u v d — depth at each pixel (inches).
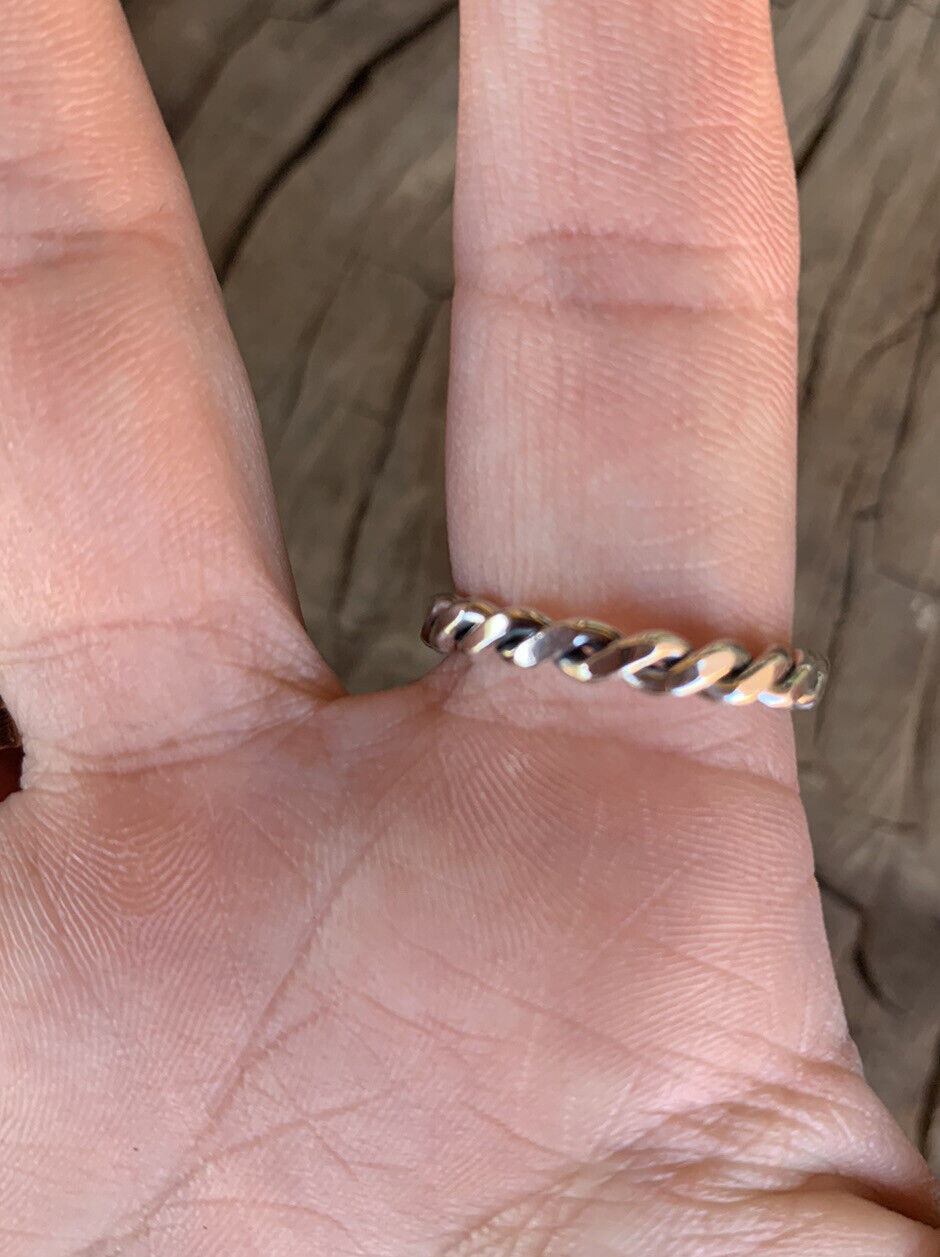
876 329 4.0
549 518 2.7
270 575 2.8
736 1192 2.6
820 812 4.0
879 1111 2.7
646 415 2.6
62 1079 2.6
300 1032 2.6
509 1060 2.6
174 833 2.6
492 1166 2.6
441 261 3.8
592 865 2.6
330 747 2.7
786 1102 2.6
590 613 2.7
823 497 4.0
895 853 4.0
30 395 2.5
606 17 2.5
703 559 2.6
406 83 3.8
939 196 4.0
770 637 2.7
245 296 3.8
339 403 3.8
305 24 3.8
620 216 2.6
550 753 2.7
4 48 2.5
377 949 2.6
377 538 3.8
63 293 2.5
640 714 2.7
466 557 2.8
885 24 4.0
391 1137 2.6
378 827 2.6
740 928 2.6
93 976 2.6
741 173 2.6
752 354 2.6
